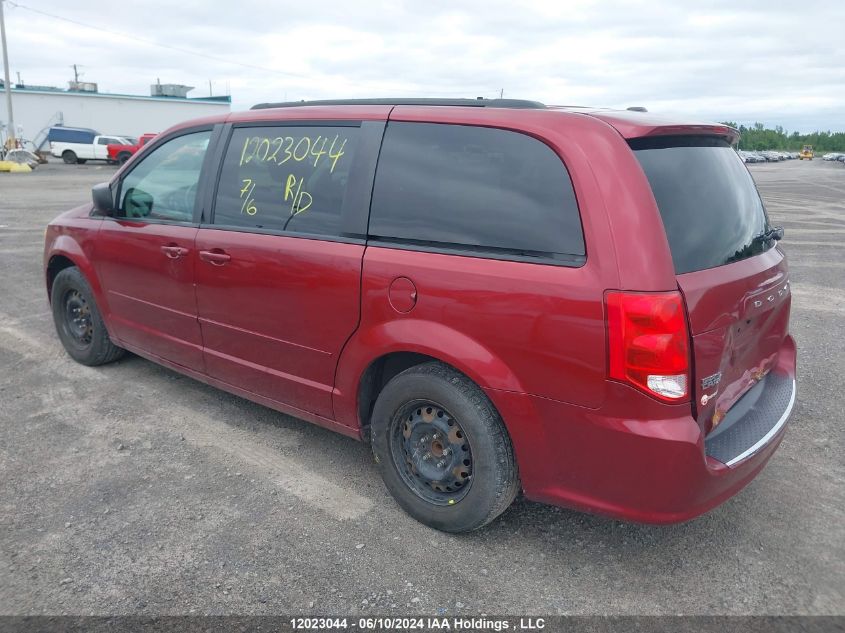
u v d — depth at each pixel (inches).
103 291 183.0
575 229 99.9
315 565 111.9
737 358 111.9
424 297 112.4
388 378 129.7
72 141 1525.6
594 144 101.0
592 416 99.2
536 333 101.3
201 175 154.3
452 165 114.7
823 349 227.6
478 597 105.2
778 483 139.9
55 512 125.5
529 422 104.9
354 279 121.7
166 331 166.6
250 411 171.9
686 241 101.3
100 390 183.6
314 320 129.8
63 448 150.6
